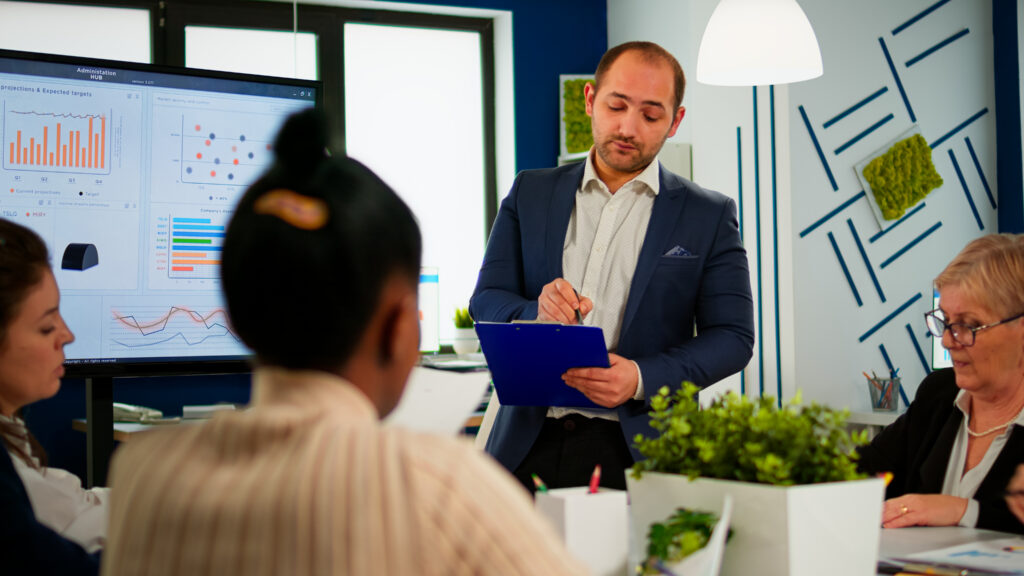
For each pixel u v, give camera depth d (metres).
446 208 5.29
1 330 1.25
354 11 5.09
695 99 4.64
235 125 2.29
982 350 1.56
